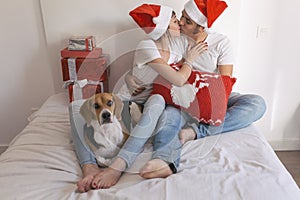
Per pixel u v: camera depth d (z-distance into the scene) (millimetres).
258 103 1449
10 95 1903
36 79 1866
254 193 925
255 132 1343
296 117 1979
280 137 2039
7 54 1800
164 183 983
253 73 1885
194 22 1409
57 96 1741
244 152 1167
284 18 1745
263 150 1178
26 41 1775
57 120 1438
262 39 1796
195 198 910
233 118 1358
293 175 1776
